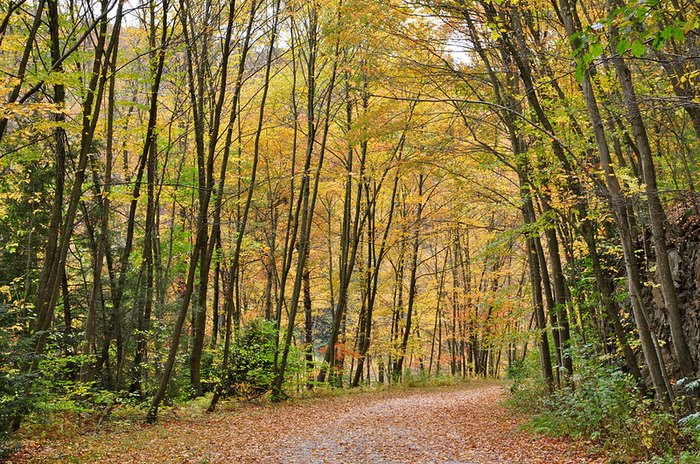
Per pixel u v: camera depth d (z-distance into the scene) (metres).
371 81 12.91
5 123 8.70
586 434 9.14
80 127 9.33
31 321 11.98
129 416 12.30
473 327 29.31
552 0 9.21
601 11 10.05
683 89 8.12
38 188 14.84
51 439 9.37
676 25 3.85
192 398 16.06
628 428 8.22
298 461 8.72
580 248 12.34
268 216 25.69
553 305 13.35
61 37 12.06
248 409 15.54
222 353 17.95
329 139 24.03
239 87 14.16
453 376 30.44
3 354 8.05
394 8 9.16
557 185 9.98
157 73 12.76
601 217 10.87
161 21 14.18
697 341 9.21
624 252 8.12
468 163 14.73
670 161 11.31
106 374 14.80
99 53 10.62
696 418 6.81
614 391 9.37
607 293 10.18
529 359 18.22
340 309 23.22
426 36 10.52
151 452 8.88
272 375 17.92
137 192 12.99
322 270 29.31
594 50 3.92
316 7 16.66
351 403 18.11
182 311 12.32
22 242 15.77
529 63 10.22
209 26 13.19
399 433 11.63
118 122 12.44
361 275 26.83
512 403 14.34
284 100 21.06
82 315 17.55
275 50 18.61
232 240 22.36
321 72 20.28
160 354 15.73
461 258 30.20
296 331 31.73
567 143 10.35
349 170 21.16
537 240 13.29
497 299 14.28
